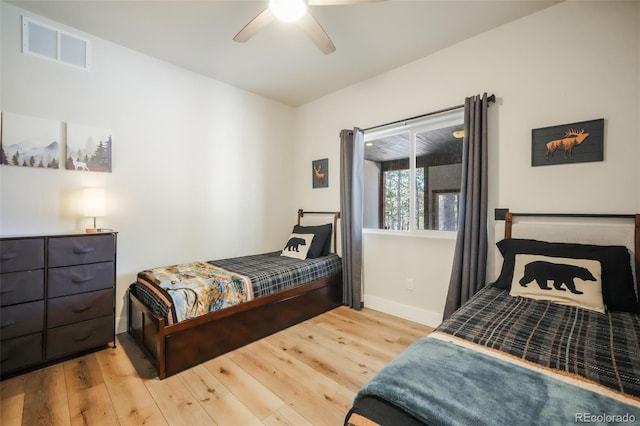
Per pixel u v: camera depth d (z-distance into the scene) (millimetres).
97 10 2094
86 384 1767
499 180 2289
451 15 2152
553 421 719
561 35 2033
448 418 745
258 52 2660
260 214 3691
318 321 2805
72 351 2016
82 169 2344
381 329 2609
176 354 1899
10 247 1776
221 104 3277
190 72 3014
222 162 3299
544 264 1799
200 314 2035
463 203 2379
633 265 1738
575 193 1979
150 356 2025
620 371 951
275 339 2412
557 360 1020
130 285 2525
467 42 2465
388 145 3191
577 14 1972
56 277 1947
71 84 2293
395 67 2939
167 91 2846
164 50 2629
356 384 1787
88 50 2367
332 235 3537
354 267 3145
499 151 2291
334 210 3566
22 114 2088
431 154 2822
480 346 1125
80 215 2334
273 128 3826
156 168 2779
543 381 890
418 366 976
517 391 839
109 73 2482
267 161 3764
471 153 2322
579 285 1633
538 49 2125
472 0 1994
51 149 2199
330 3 1658
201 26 2283
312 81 3264
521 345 1135
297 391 1718
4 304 1760
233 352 2189
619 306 1557
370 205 3322
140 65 2662
